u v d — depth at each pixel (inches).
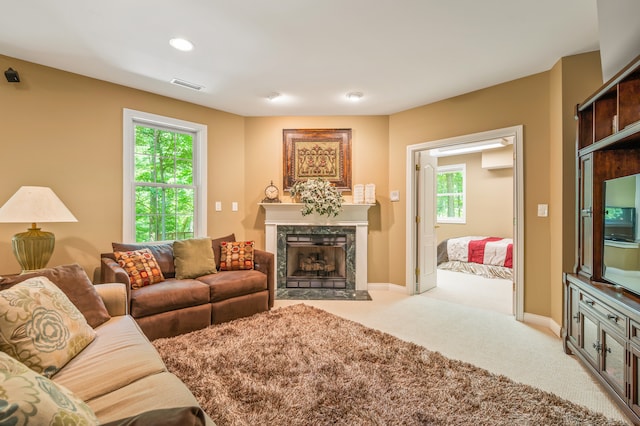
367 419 61.2
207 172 153.1
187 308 106.3
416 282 159.5
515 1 76.8
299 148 167.3
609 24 67.7
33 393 26.5
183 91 133.7
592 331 78.4
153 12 80.7
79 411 30.0
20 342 48.9
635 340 59.9
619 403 63.9
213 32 89.9
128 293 93.2
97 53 101.6
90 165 118.6
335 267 173.9
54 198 95.7
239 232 164.9
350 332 105.2
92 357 55.4
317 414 62.7
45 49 99.0
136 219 134.0
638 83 71.7
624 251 71.0
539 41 95.5
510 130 123.6
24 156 105.8
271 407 64.8
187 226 150.1
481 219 265.7
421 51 101.3
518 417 62.0
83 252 117.1
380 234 166.6
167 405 42.9
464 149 249.4
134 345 61.1
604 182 79.1
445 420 60.9
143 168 136.3
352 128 166.7
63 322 56.7
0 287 62.4
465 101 136.3
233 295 118.2
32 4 76.9
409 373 78.7
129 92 128.1
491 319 121.9
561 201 106.3
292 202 166.9
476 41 95.3
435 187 173.2
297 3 77.2
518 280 121.1
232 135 162.4
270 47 98.4
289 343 96.0
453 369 81.0
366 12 81.0
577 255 91.3
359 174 166.7
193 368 80.6
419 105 151.5
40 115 108.6
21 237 91.5
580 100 103.3
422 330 110.2
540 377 79.0
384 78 121.4
